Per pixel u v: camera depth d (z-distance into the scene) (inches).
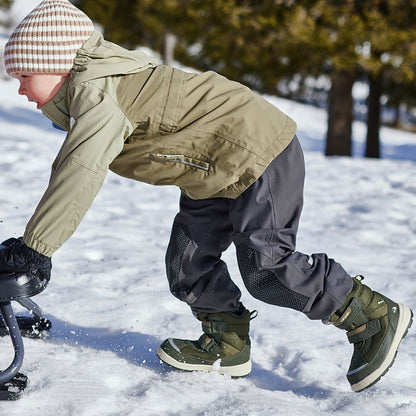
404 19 570.6
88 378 97.9
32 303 102.1
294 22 554.6
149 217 236.7
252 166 91.0
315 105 1202.6
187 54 824.3
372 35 552.4
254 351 117.6
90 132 82.4
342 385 103.4
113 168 95.2
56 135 556.7
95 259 175.3
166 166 92.2
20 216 218.7
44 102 89.7
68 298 138.6
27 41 86.0
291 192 93.9
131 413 86.0
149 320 130.2
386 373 105.3
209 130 90.7
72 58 87.2
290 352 115.6
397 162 460.4
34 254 84.0
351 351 117.3
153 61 93.3
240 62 645.3
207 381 102.3
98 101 84.4
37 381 95.4
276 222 92.7
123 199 265.6
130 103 88.0
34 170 319.9
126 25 855.1
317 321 133.6
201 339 105.9
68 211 82.1
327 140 638.5
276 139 92.4
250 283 94.0
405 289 160.7
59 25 86.1
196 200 99.8
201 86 91.7
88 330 123.0
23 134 533.6
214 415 87.6
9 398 88.0
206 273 102.7
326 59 594.6
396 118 1294.3
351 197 296.8
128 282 154.9
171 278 103.7
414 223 246.7
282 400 94.7
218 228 100.3
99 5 836.0
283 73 631.2
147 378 101.5
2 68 956.6
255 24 577.9
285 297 93.7
